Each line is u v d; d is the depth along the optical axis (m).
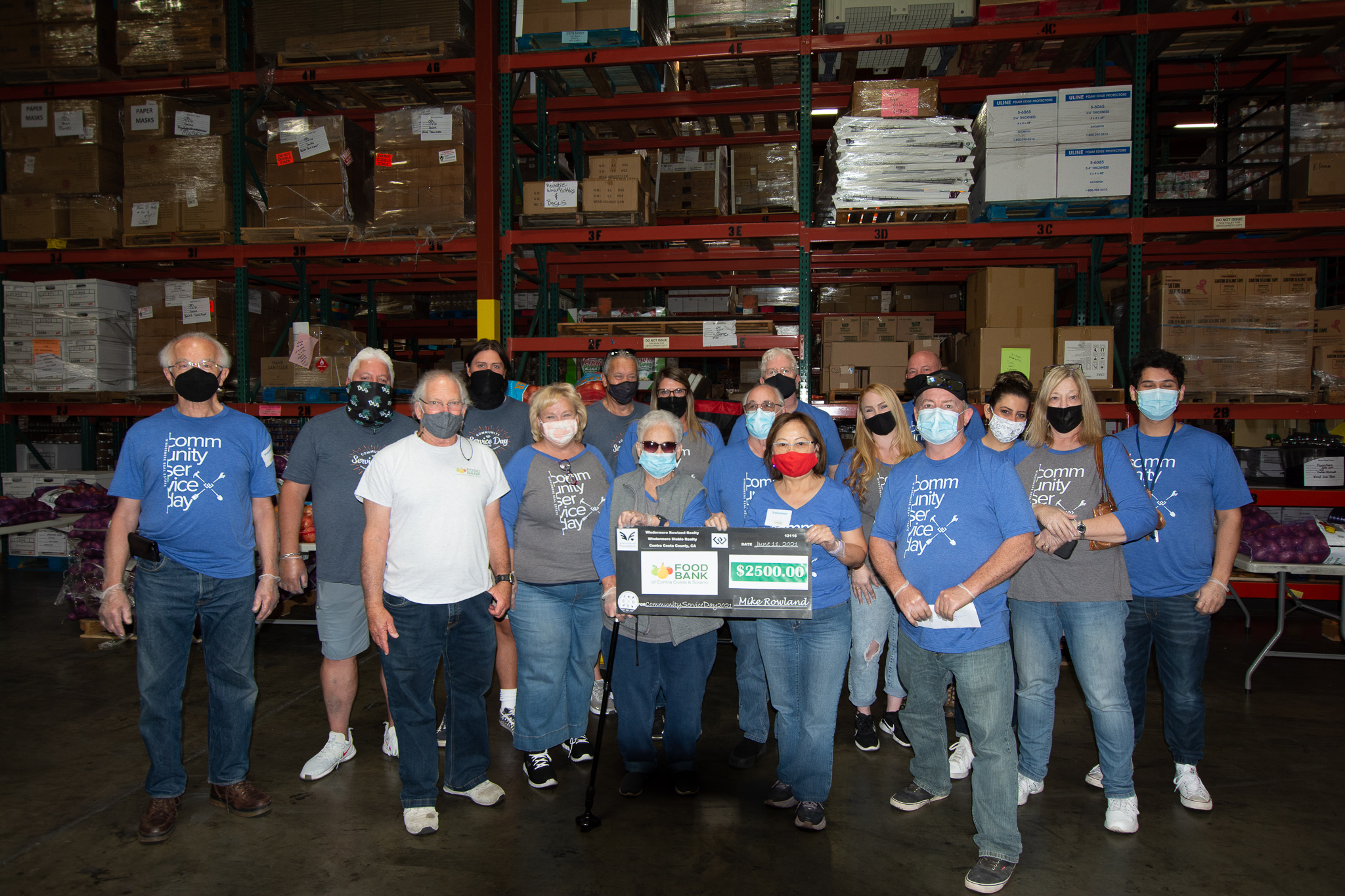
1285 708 4.31
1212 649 5.43
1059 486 2.88
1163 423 3.18
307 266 7.60
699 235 5.89
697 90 6.57
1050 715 3.02
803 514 2.80
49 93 6.70
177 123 6.47
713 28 5.78
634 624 3.09
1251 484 6.25
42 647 5.35
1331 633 5.64
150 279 8.43
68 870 2.69
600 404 4.25
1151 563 3.08
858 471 3.54
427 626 2.84
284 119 6.29
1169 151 9.09
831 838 2.90
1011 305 5.55
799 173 5.99
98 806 3.15
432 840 2.88
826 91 6.48
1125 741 2.85
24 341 6.91
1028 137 5.45
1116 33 5.44
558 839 2.88
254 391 7.08
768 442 2.82
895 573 2.66
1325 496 5.69
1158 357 3.11
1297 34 5.56
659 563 2.78
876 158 5.52
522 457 3.24
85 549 5.59
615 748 3.77
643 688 3.16
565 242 6.12
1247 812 3.12
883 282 8.13
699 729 3.22
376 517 2.81
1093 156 5.40
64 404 7.03
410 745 2.88
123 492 2.80
